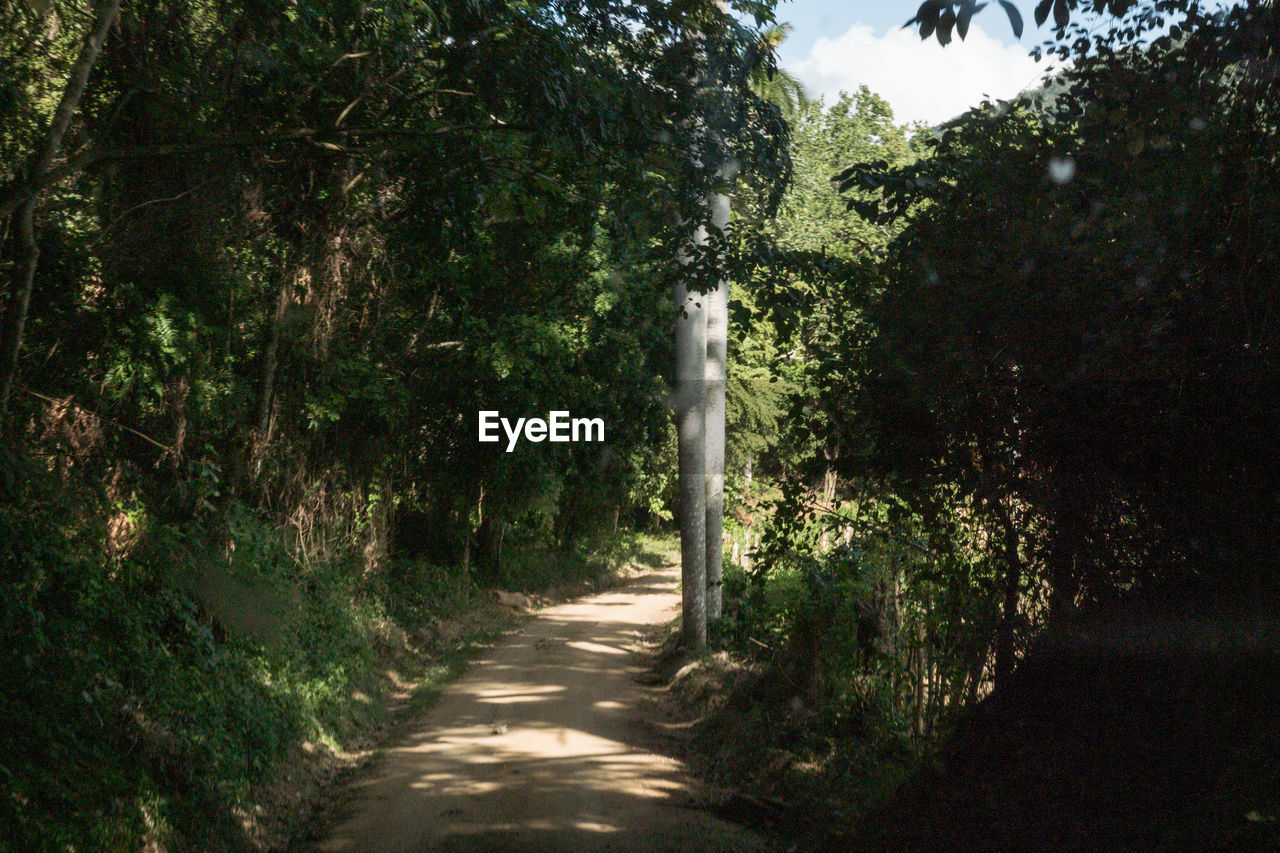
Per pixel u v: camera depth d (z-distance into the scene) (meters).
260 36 11.13
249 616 13.08
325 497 19.53
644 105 11.77
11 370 8.94
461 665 20.31
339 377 17.81
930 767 7.13
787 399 7.50
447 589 26.53
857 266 6.90
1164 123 5.17
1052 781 5.69
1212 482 5.12
